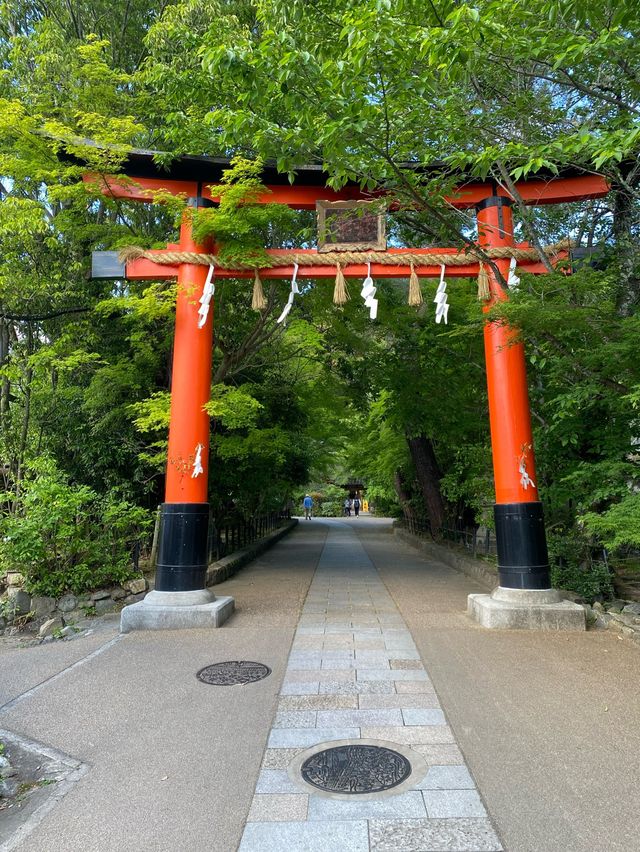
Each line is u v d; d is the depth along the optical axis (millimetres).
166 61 9977
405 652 5797
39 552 8484
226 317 10961
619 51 5086
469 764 3475
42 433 10750
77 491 9305
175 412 7645
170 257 7773
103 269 7918
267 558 14281
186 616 6844
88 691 4824
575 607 6738
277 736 3914
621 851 2629
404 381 12164
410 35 5031
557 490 7914
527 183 7957
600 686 4789
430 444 15719
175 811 3027
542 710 4293
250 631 6676
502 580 7262
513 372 7484
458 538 14078
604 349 5910
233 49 5090
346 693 4688
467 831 2799
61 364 9203
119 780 3369
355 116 5137
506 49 5645
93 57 9367
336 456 26625
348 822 2891
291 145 5684
